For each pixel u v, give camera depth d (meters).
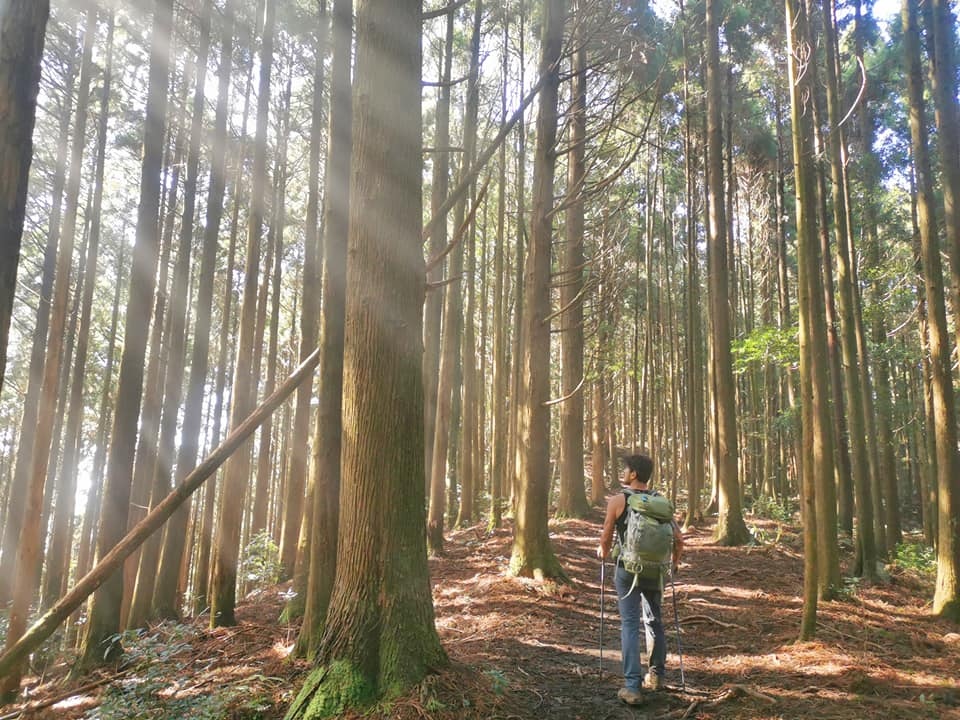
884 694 4.44
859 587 8.40
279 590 9.07
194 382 7.58
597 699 4.40
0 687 6.18
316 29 10.69
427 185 16.98
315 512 4.88
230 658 5.30
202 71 8.52
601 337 15.99
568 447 15.36
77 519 21.09
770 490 20.12
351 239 4.27
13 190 2.50
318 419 4.95
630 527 4.54
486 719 3.68
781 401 21.50
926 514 14.75
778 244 19.53
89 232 13.68
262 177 8.77
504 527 13.84
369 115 4.27
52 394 8.23
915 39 7.69
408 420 4.12
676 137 19.50
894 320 14.98
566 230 14.82
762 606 7.33
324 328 5.02
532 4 13.61
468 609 7.20
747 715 4.09
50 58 10.97
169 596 7.20
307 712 3.68
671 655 5.60
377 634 3.89
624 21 9.11
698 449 15.63
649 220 18.72
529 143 18.02
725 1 16.47
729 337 12.84
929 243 7.27
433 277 11.56
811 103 10.48
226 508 6.98
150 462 9.73
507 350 22.69
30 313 16.56
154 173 6.73
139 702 4.24
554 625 6.51
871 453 11.34
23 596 6.98
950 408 6.99
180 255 8.08
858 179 14.40
